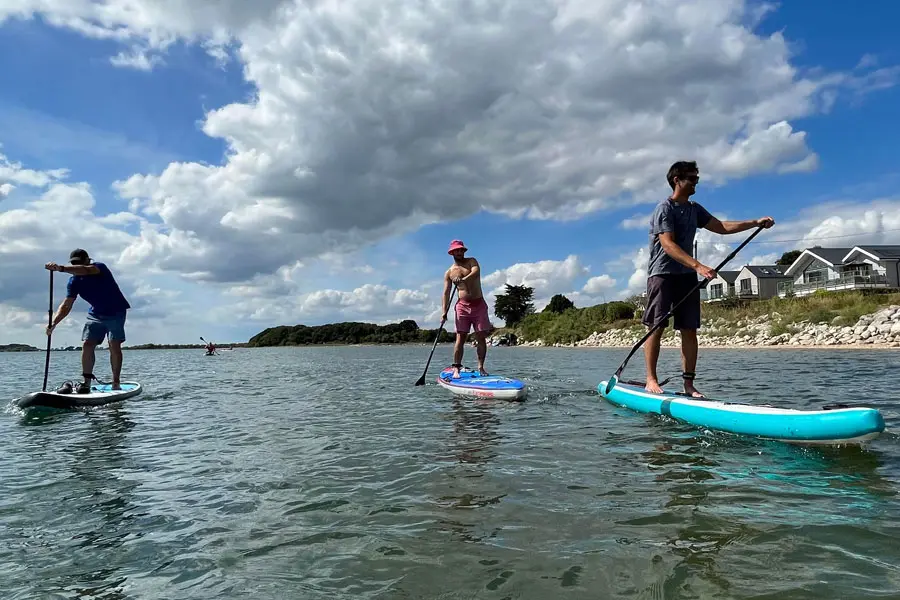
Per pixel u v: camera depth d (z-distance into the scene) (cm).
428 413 619
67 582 215
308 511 290
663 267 559
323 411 672
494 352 3438
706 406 474
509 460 379
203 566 227
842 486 296
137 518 287
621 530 245
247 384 1152
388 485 331
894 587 186
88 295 812
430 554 230
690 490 297
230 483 349
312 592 202
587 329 4406
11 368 2223
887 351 1616
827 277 4078
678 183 540
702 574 200
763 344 2358
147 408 732
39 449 466
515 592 194
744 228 555
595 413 574
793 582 192
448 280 916
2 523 281
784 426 404
